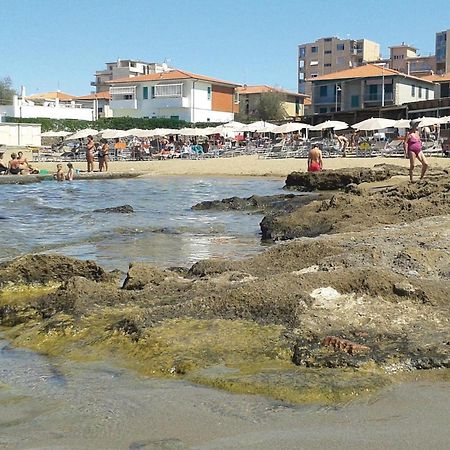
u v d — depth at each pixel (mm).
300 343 5262
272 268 8250
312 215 13641
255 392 4520
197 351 5262
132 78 90750
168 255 11250
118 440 3822
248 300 6078
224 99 91375
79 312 6461
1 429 4004
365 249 8062
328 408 4242
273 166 38125
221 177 34281
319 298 6094
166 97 86125
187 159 47594
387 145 43969
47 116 77562
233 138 65938
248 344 5367
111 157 49500
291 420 4062
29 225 15688
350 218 12992
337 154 43781
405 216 13016
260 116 94875
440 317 5805
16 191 26797
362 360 4938
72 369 5191
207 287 6898
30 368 5281
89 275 8250
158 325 5793
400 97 76062
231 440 3779
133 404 4375
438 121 44844
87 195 24844
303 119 67125
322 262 7715
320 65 134000
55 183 31672
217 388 4629
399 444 3689
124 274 9047
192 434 3889
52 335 6031
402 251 8016
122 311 6465
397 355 5012
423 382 4680
